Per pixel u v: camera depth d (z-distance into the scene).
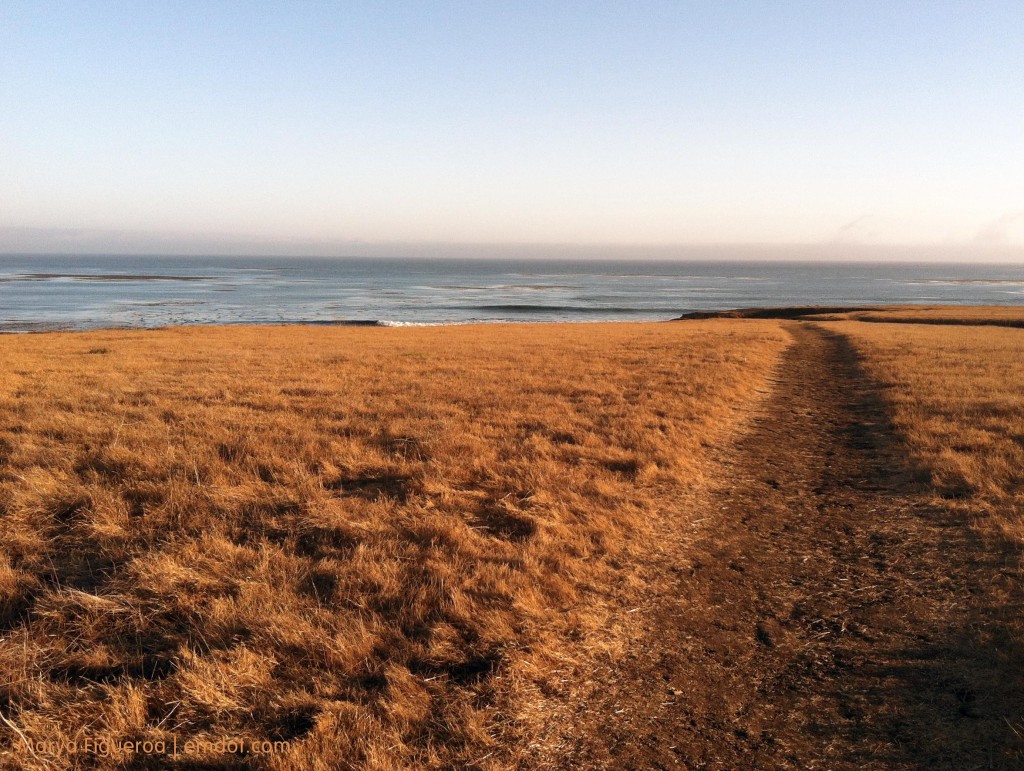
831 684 3.93
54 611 4.27
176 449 8.19
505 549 5.55
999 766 3.12
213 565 4.95
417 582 4.88
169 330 37.22
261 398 12.76
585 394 14.14
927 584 5.27
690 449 9.57
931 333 33.81
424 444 8.83
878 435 11.09
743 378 17.48
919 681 3.91
